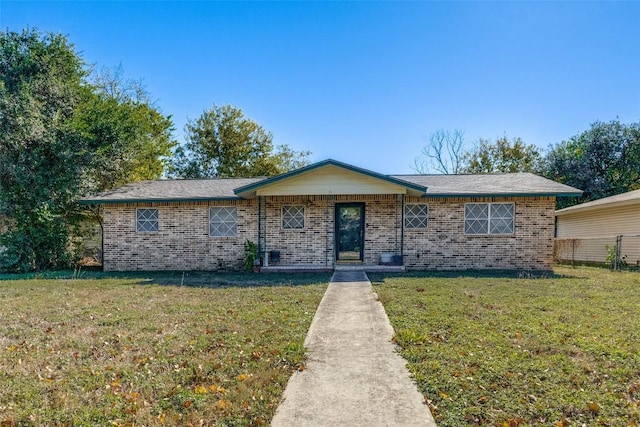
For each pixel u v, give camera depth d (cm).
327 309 704
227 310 696
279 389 370
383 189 1264
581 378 381
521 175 1566
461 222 1337
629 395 349
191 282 1077
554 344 481
